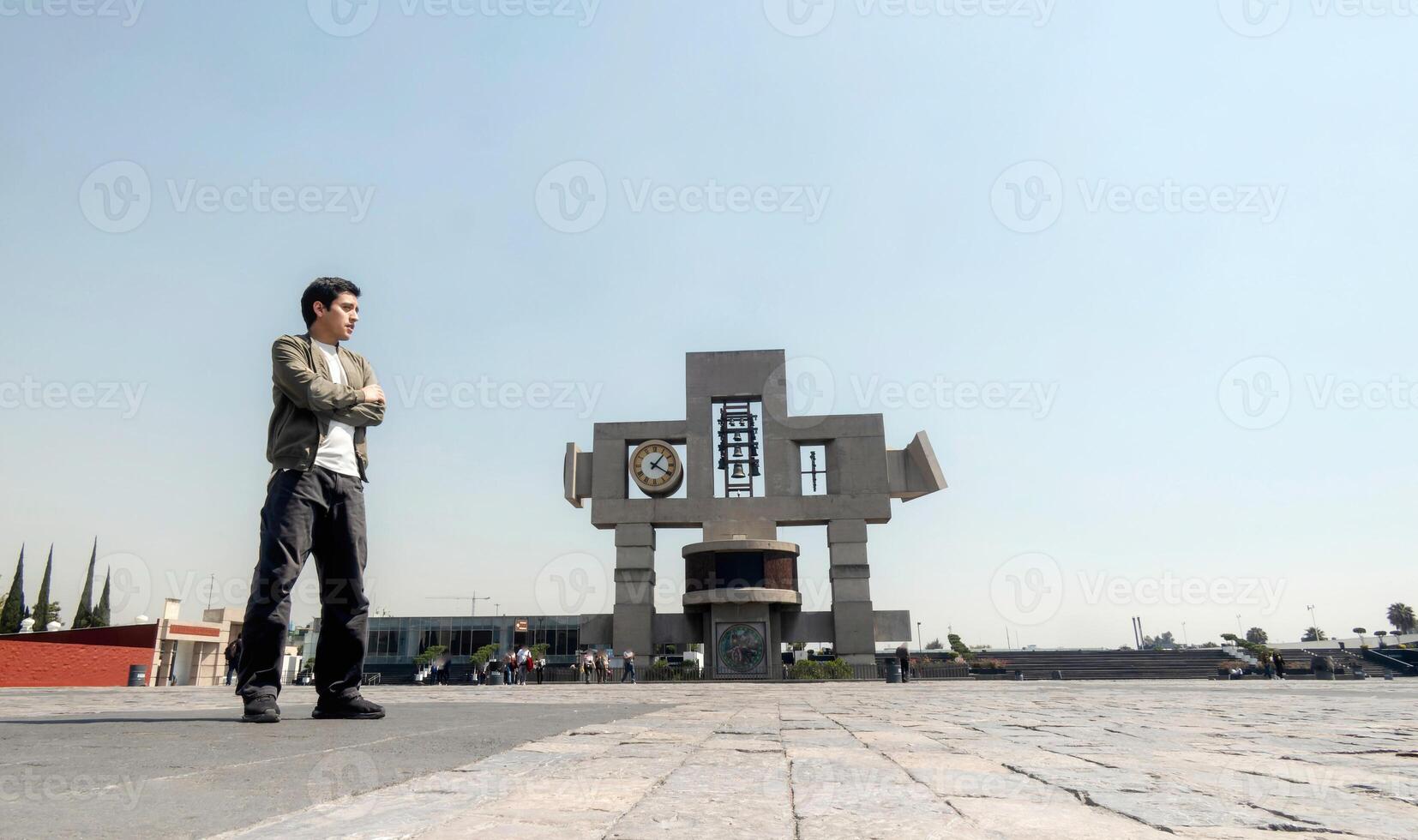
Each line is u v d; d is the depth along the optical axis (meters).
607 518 38.97
